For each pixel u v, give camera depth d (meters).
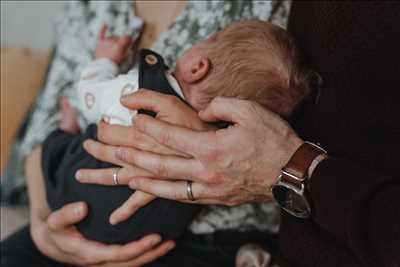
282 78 0.93
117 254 1.03
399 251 0.66
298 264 0.97
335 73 0.92
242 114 0.87
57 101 1.31
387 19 0.84
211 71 0.95
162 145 0.93
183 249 1.08
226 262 1.08
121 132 0.97
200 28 1.09
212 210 1.06
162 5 1.17
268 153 0.87
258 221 1.10
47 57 1.50
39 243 1.14
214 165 0.89
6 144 1.37
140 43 1.21
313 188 0.79
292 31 1.04
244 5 1.08
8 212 1.35
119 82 1.02
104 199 1.02
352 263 0.85
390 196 0.69
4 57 1.46
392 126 0.84
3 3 1.61
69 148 1.11
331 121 0.93
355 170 0.75
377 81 0.85
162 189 0.94
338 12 0.91
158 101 0.93
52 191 1.11
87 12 1.25
